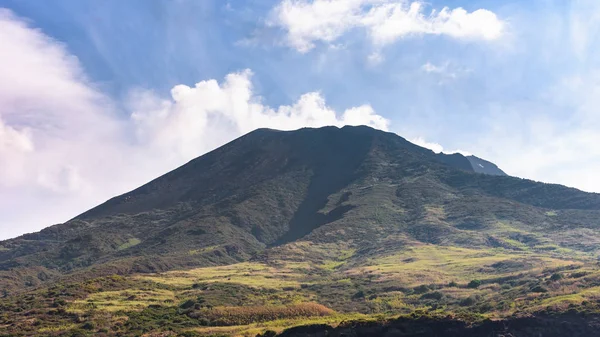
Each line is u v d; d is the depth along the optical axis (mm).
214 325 94188
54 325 91250
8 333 86812
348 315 96750
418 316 82438
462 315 82375
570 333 75938
